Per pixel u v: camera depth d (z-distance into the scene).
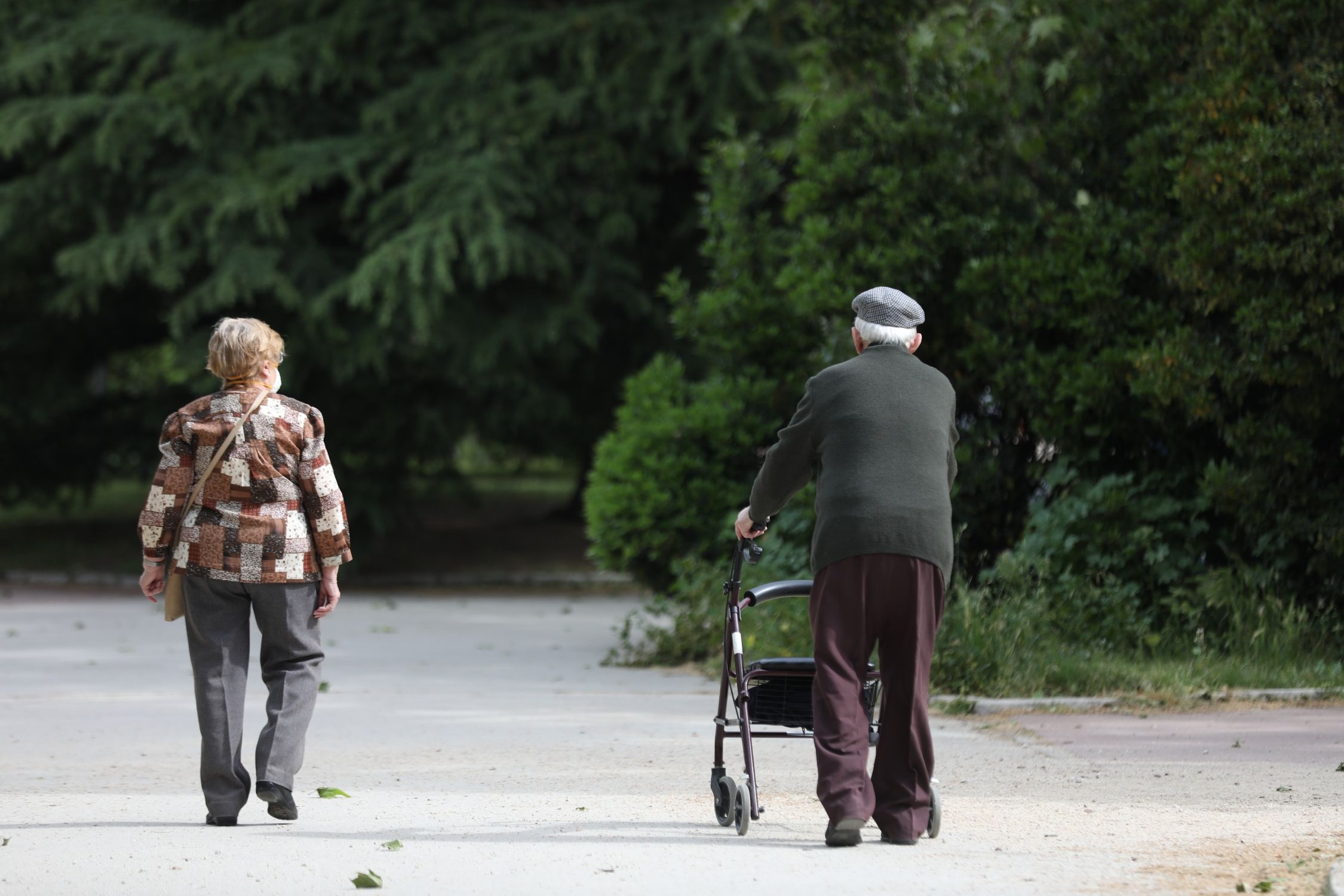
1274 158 33.22
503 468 104.12
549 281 65.75
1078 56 39.06
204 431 19.11
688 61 63.16
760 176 45.03
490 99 64.12
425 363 65.38
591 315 66.69
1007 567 36.00
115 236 62.97
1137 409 36.59
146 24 66.75
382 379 63.62
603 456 44.34
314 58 65.12
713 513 42.25
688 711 31.20
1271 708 30.72
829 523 17.95
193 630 19.39
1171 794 21.64
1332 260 32.81
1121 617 35.19
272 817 19.61
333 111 67.50
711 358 46.28
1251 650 34.47
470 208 59.97
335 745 26.75
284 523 19.30
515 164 62.75
